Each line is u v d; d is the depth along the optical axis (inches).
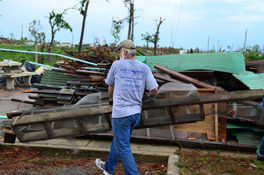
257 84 216.5
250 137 196.4
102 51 310.3
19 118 145.8
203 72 248.8
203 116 148.6
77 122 147.5
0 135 208.7
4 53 1068.5
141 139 195.3
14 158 164.4
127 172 116.6
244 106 193.3
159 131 197.3
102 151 176.1
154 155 169.2
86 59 302.8
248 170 143.2
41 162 159.3
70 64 308.7
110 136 197.9
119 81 117.4
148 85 122.5
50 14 750.5
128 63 119.0
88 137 202.5
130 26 692.1
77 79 260.2
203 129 201.6
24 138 152.8
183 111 178.9
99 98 162.2
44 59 860.0
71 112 144.0
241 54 256.2
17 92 447.8
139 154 171.3
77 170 146.7
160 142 193.9
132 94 117.3
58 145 183.8
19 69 547.5
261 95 137.3
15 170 142.6
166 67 258.5
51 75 291.7
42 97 258.5
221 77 265.0
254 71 283.1
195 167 145.6
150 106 142.8
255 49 609.6
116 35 681.6
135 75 118.6
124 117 115.2
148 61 273.9
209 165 148.8
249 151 184.2
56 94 251.1
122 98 116.7
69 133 152.7
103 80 252.2
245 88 248.2
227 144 184.9
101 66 253.0
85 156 178.1
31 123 145.1
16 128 148.5
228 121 207.9
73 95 244.4
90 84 254.2
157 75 237.3
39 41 821.9
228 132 214.1
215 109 193.6
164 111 174.4
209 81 253.4
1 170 141.7
